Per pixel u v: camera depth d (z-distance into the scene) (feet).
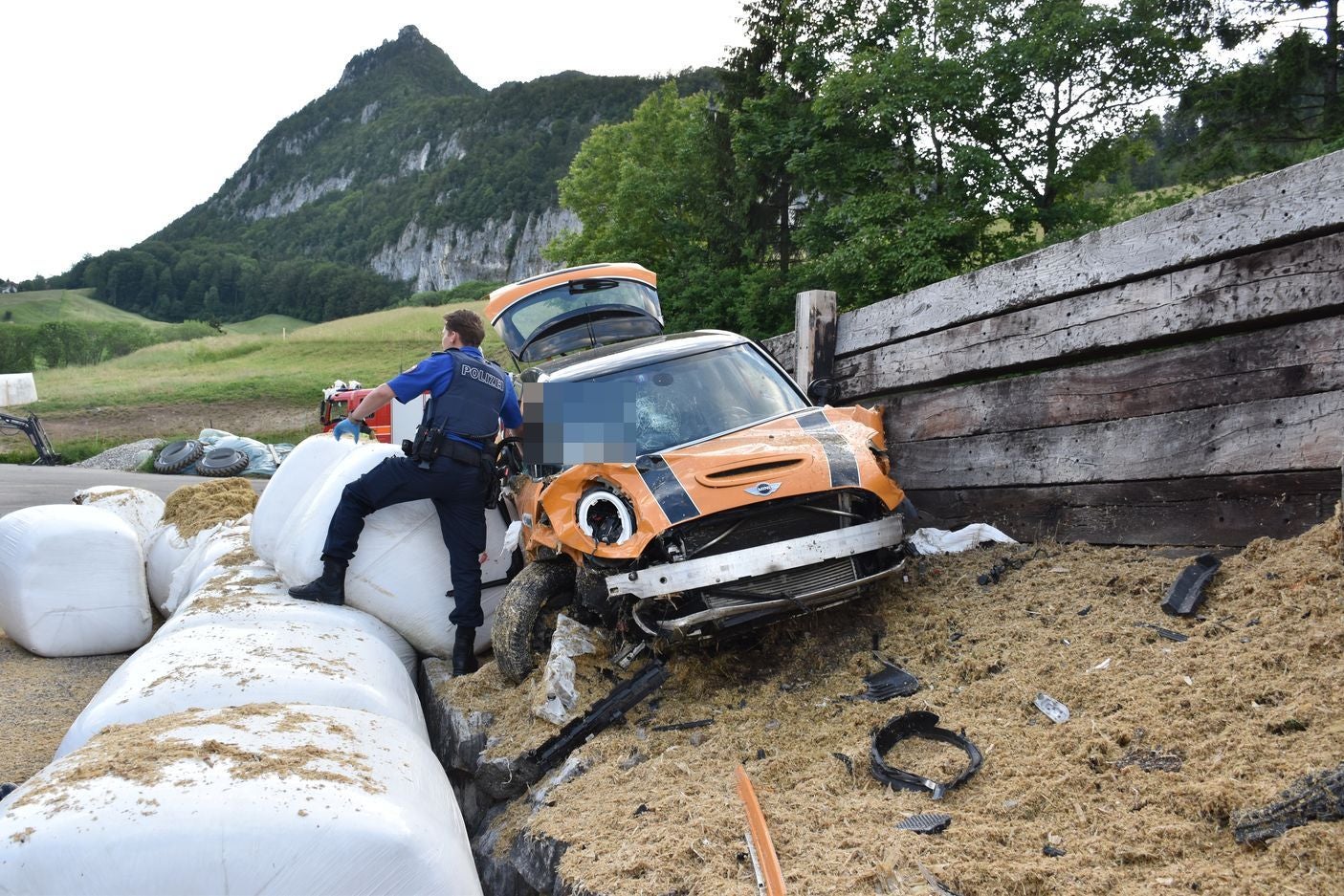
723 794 12.05
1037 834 9.77
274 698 13.64
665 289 80.28
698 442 17.66
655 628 15.34
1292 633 11.85
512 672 17.02
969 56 63.21
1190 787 9.66
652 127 116.37
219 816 8.84
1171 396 16.42
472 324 19.22
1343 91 66.28
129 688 13.64
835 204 67.00
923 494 22.80
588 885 10.64
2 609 25.25
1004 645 14.40
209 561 22.45
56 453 111.45
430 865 9.35
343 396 71.41
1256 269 14.88
